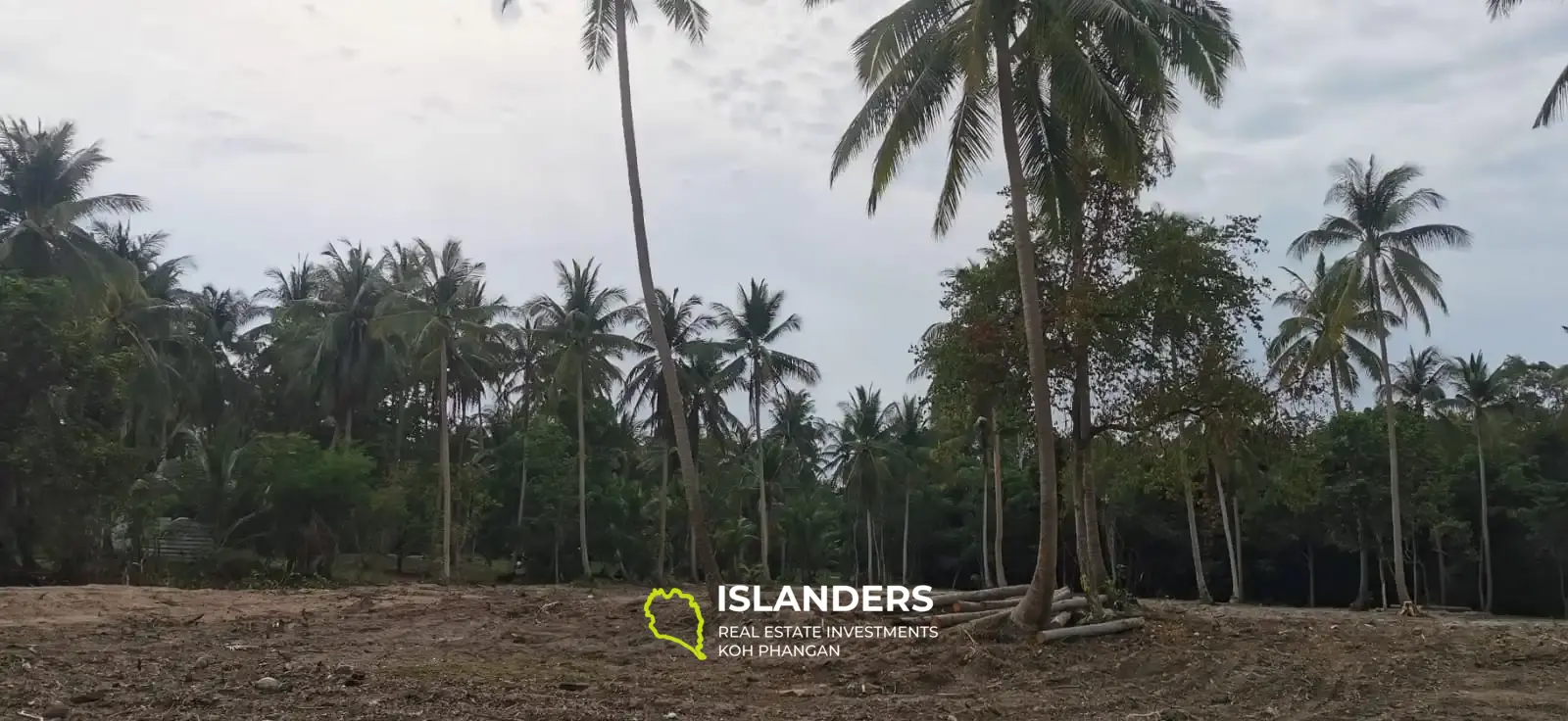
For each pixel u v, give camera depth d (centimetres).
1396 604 4962
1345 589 5309
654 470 5581
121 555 3466
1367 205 3161
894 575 6612
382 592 2530
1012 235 1809
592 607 1873
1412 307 3259
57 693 960
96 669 1111
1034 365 1450
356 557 4391
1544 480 4703
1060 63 1412
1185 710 1027
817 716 957
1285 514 4769
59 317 2892
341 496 3650
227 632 1505
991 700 1065
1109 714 1002
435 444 5019
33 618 1619
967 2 1478
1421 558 5006
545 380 4866
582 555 4469
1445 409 4741
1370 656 1360
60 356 2820
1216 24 1528
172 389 3806
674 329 4272
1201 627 1602
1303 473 1981
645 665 1278
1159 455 1869
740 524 5388
